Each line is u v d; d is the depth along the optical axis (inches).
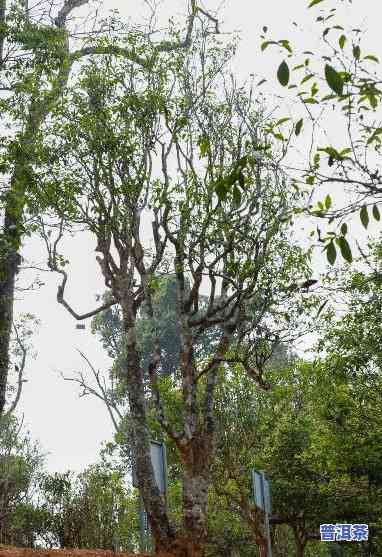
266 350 669.9
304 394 1205.1
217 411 1191.6
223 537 1253.7
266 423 1215.6
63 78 773.3
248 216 660.7
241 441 1194.6
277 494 1128.2
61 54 845.2
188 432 639.1
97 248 677.3
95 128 669.9
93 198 673.6
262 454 1176.8
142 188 662.5
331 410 1079.0
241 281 650.2
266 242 649.0
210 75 717.3
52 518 1101.7
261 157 292.2
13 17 864.3
